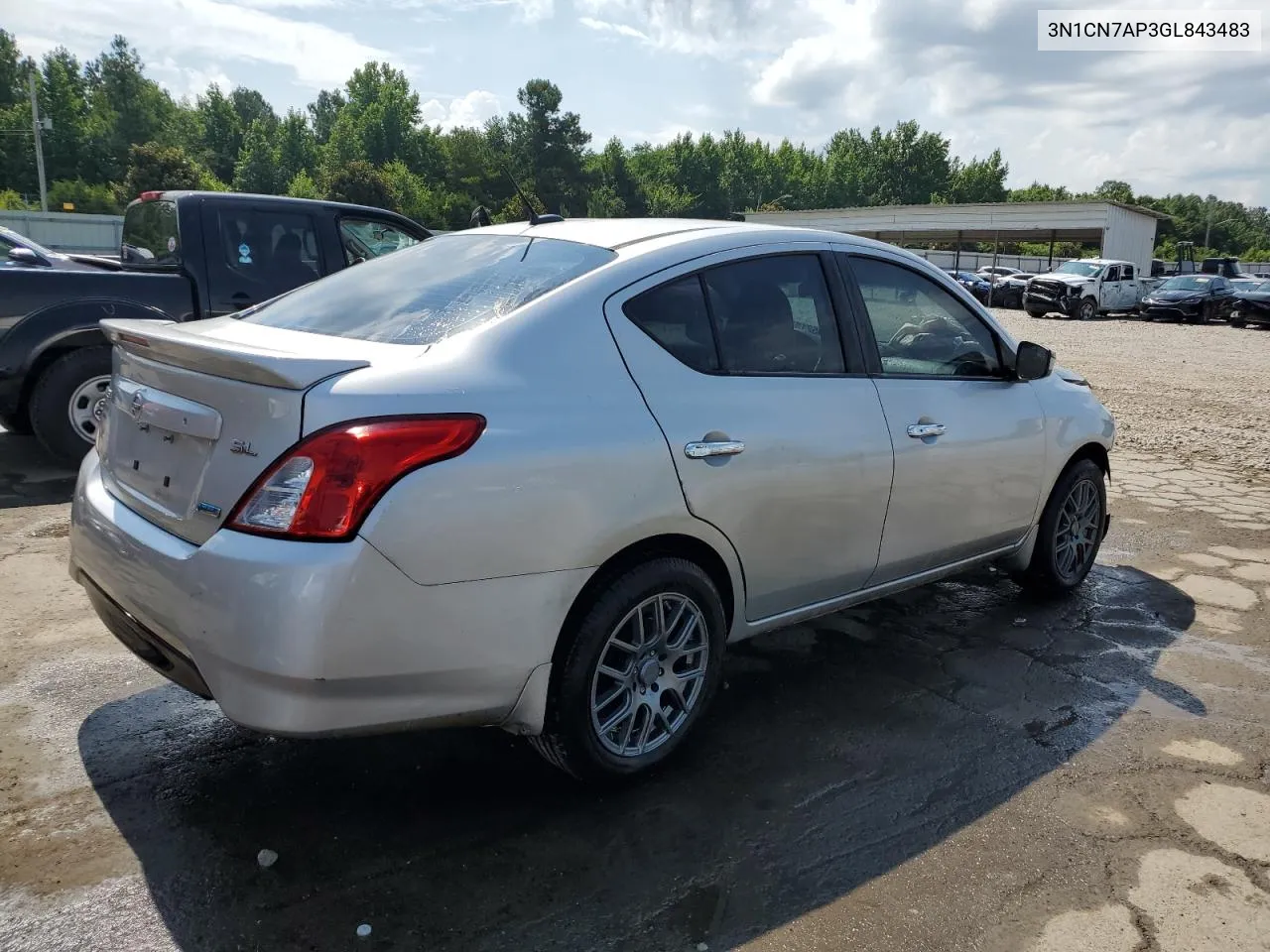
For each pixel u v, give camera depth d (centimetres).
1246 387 1330
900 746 332
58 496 579
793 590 336
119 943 223
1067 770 320
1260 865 271
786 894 251
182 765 299
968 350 411
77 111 9631
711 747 326
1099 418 479
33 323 588
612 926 236
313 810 279
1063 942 237
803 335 339
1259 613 474
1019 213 4222
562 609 262
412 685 242
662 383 291
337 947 225
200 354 244
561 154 8200
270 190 9644
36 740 310
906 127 11619
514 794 292
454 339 268
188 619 237
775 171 11488
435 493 236
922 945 234
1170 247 8931
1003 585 506
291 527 227
